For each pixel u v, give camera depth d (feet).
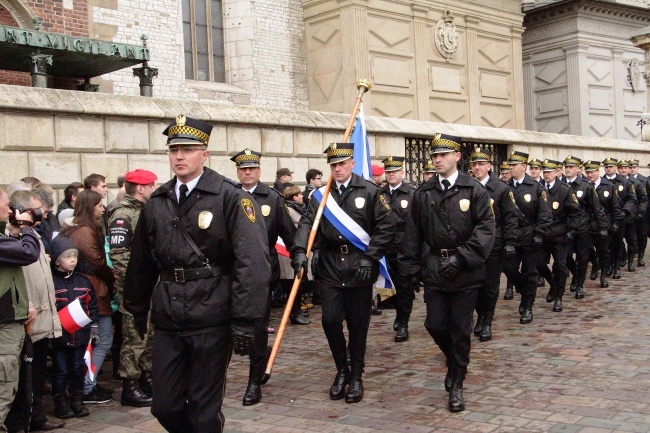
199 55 59.93
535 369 21.68
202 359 13.07
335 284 19.61
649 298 34.27
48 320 17.44
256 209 13.58
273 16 63.16
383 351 25.23
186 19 58.85
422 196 19.33
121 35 51.06
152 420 18.43
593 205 38.75
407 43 67.05
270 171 36.45
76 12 47.85
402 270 19.83
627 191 44.47
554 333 26.96
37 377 17.81
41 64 36.06
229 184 13.46
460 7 72.64
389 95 65.16
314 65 65.00
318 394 20.13
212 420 13.12
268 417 18.19
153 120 31.45
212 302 13.09
